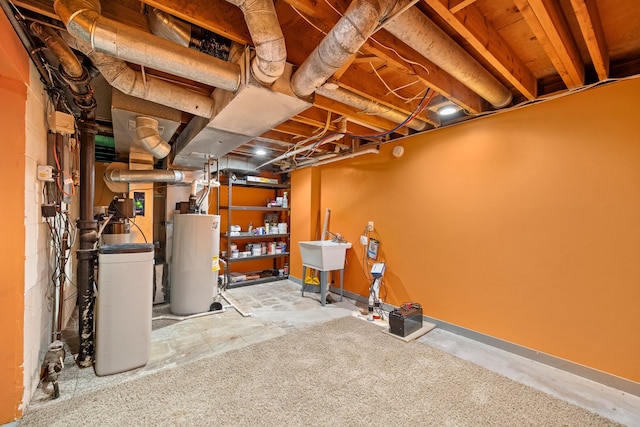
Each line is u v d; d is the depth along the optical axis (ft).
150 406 5.85
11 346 5.33
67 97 8.02
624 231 6.60
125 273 7.23
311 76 5.61
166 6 4.65
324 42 4.90
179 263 11.38
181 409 5.77
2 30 4.53
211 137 9.25
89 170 7.57
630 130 6.55
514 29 5.86
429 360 7.87
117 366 7.06
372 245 12.87
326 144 14.05
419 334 9.51
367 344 8.83
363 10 4.12
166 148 9.09
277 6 5.63
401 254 11.75
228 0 4.30
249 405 5.91
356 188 13.94
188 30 5.55
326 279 13.05
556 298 7.59
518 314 8.30
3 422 5.24
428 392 6.43
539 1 4.26
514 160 8.43
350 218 14.26
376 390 6.48
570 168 7.39
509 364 7.74
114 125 8.86
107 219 8.87
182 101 7.14
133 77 6.23
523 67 6.97
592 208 7.04
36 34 5.08
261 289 15.69
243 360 7.75
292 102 6.53
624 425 5.46
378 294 11.62
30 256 5.87
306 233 16.43
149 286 7.70
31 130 5.89
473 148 9.42
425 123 10.60
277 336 9.39
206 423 5.40
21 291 5.44
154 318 10.83
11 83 5.40
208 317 11.18
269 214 19.63
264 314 11.64
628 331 6.51
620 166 6.66
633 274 6.48
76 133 8.80
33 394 6.07
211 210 17.06
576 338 7.25
